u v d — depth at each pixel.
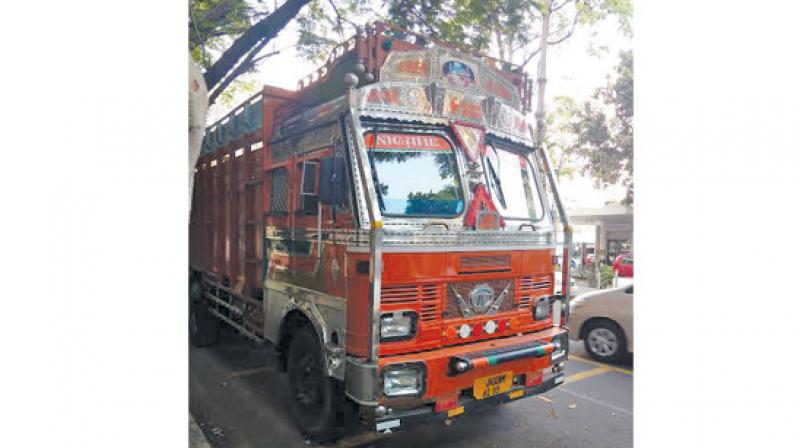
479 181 3.94
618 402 4.91
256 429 4.17
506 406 4.81
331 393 3.64
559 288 4.44
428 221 3.61
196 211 7.23
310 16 5.96
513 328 3.97
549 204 4.75
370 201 3.20
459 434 4.19
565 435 4.18
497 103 4.29
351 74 3.42
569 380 5.57
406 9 5.93
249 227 5.30
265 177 4.83
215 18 5.43
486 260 3.76
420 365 3.25
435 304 3.48
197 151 3.38
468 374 3.47
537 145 4.77
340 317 3.48
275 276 4.55
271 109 4.88
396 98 3.68
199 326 6.62
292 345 4.16
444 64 3.96
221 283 6.11
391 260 3.27
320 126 3.93
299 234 4.12
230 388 5.09
